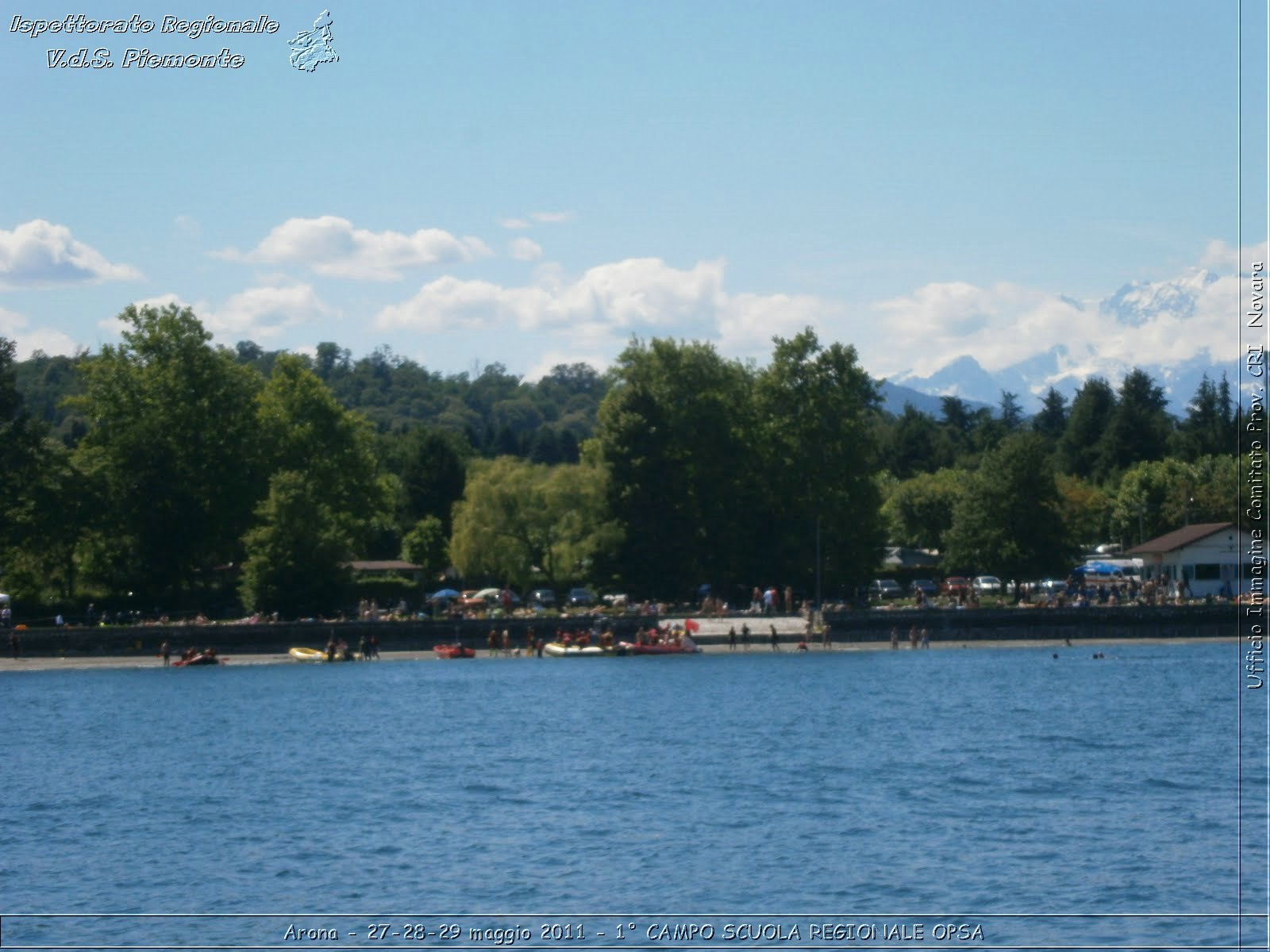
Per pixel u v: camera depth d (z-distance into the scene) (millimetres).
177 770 168250
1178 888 103250
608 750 176875
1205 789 143000
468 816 133625
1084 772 155125
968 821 127375
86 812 141500
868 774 155000
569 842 120875
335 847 120750
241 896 105500
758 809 134250
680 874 109000
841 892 103438
